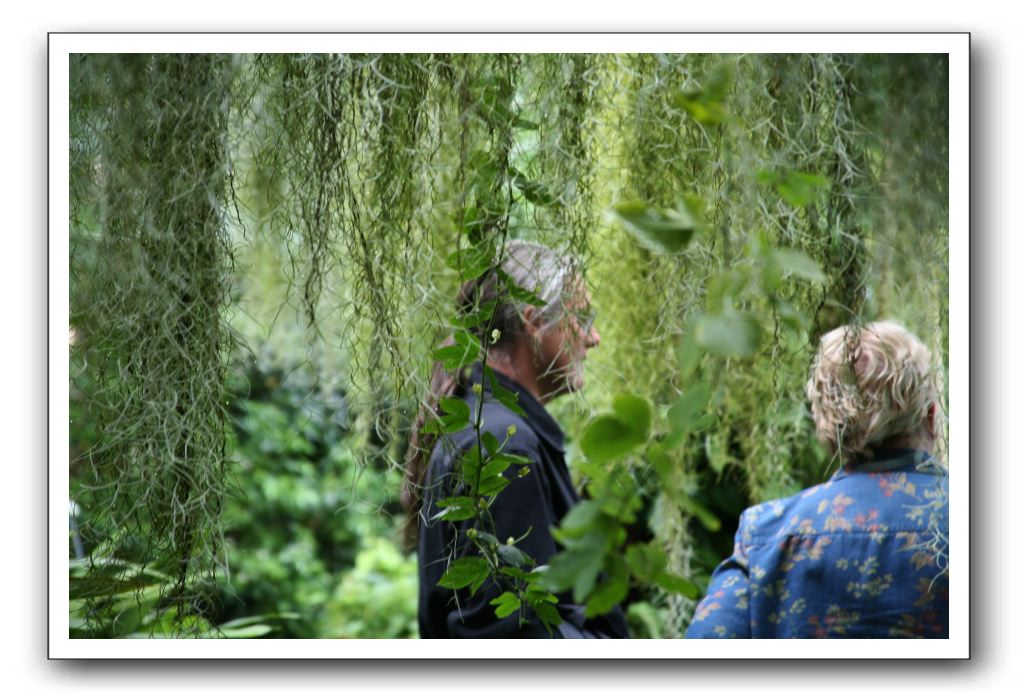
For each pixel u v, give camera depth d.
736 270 0.54
